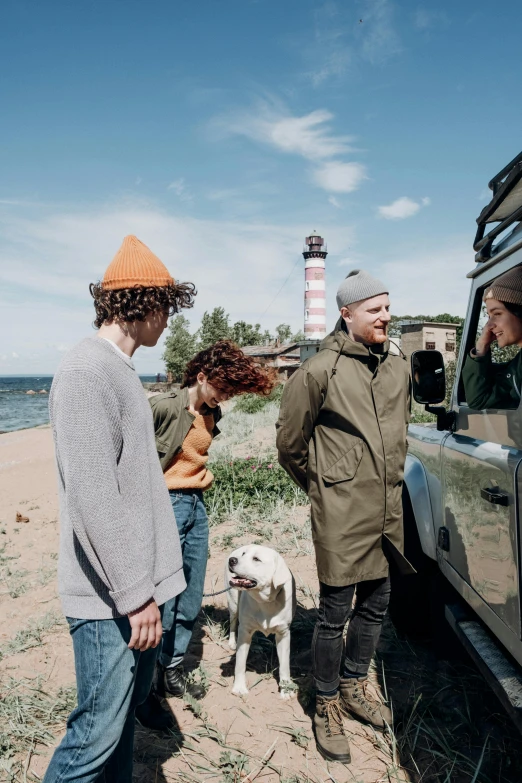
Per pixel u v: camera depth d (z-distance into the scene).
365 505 2.79
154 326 2.13
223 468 8.88
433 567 3.64
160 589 2.04
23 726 3.20
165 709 3.33
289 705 3.35
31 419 47.75
